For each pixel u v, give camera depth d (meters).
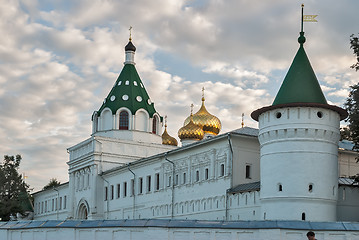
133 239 36.97
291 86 47.25
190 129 91.06
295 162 45.66
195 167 65.88
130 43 99.88
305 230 33.75
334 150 47.00
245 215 54.09
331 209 46.00
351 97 49.50
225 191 58.56
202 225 35.84
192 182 65.88
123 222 37.91
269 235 34.03
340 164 56.47
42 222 41.91
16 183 101.50
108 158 91.62
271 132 46.97
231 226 35.22
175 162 70.44
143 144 94.25
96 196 90.06
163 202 71.94
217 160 61.41
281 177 46.03
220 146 61.16
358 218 49.75
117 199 85.62
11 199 100.25
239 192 55.69
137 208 79.19
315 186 45.22
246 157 59.97
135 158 93.31
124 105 94.94
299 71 47.78
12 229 42.72
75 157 99.31
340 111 47.19
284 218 45.47
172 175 70.50
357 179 49.66
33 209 128.00
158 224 36.44
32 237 41.41
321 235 33.62
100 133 95.75
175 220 36.75
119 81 98.12
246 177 59.56
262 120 48.41
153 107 98.31
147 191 77.00
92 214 89.12
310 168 45.44
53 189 115.38
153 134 96.19
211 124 93.81
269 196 46.72
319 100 46.66
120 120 94.88
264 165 47.94
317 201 45.22
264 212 47.53
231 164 58.59
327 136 46.09
